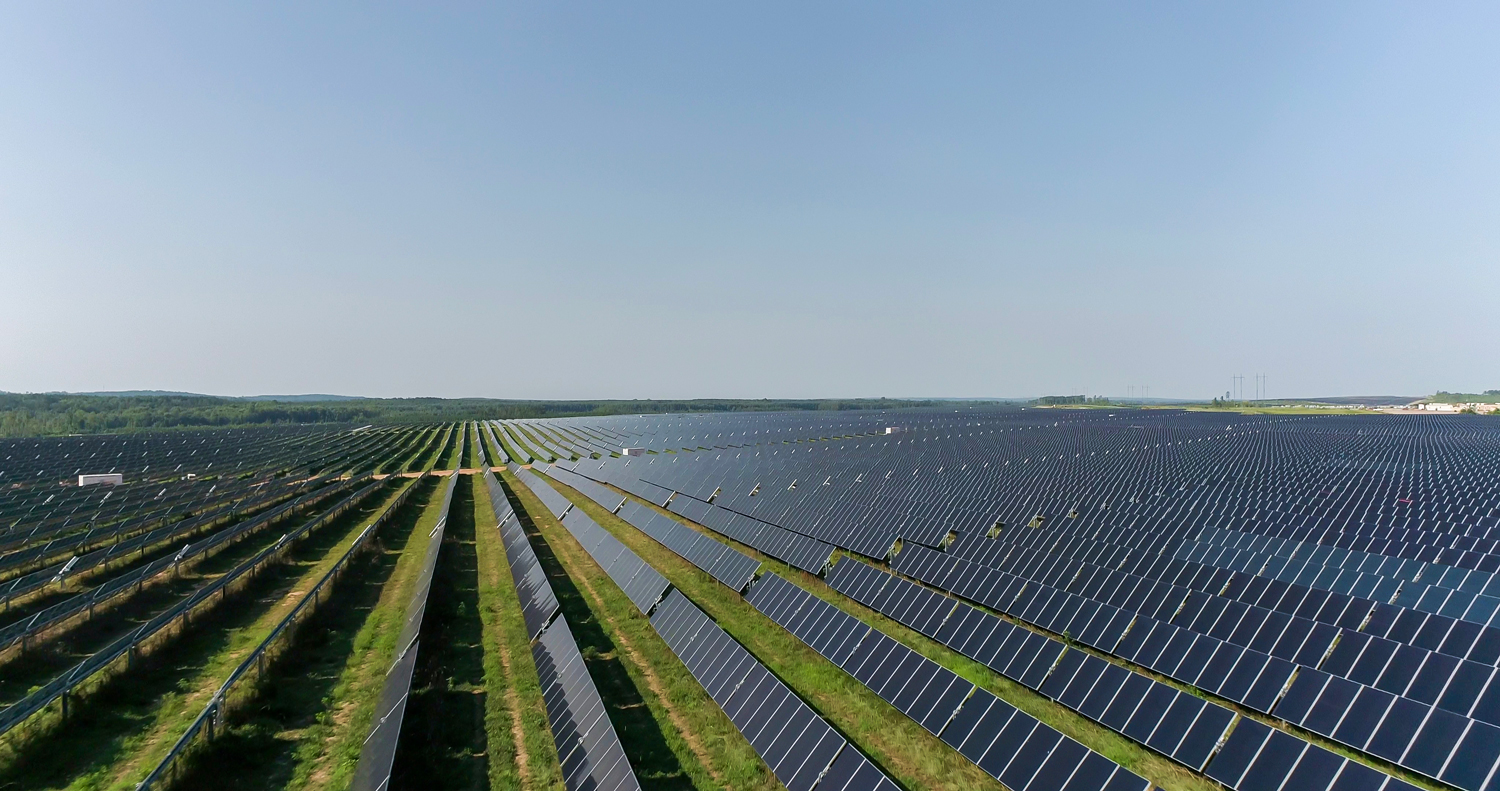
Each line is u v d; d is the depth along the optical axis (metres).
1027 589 30.67
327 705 24.97
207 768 20.22
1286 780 16.55
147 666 26.67
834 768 18.44
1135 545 39.81
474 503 69.50
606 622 32.72
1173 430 123.94
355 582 38.97
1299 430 122.75
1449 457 74.81
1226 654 22.72
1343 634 22.89
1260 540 38.00
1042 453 80.69
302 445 136.75
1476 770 16.20
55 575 36.00
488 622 33.19
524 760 21.19
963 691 21.41
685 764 20.92
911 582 32.47
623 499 62.09
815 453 86.44
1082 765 17.31
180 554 39.28
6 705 23.89
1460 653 22.41
